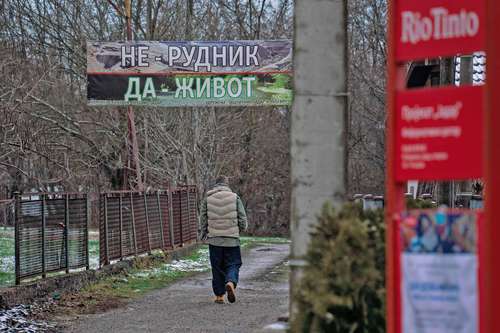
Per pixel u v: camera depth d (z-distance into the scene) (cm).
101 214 2202
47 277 1831
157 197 2795
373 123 5578
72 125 4716
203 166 4459
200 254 3073
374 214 789
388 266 619
